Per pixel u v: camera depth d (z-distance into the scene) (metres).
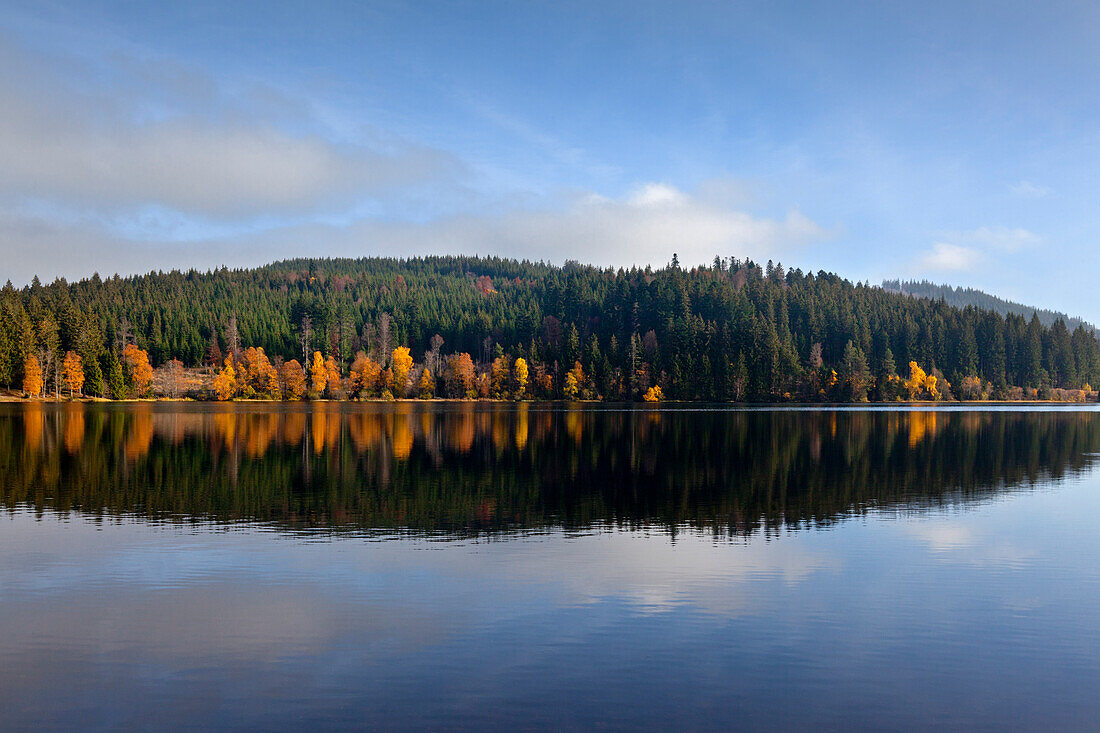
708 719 11.39
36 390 115.31
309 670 13.09
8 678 12.74
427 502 29.83
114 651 13.92
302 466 40.47
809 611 16.39
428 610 16.31
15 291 149.75
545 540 23.19
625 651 14.02
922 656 13.93
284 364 147.25
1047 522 26.28
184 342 167.88
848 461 44.50
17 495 31.03
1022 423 83.00
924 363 169.12
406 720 11.29
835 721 11.38
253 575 19.02
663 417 90.88
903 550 22.02
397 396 152.25
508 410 109.25
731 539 23.45
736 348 150.50
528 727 11.07
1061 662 13.70
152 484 34.03
